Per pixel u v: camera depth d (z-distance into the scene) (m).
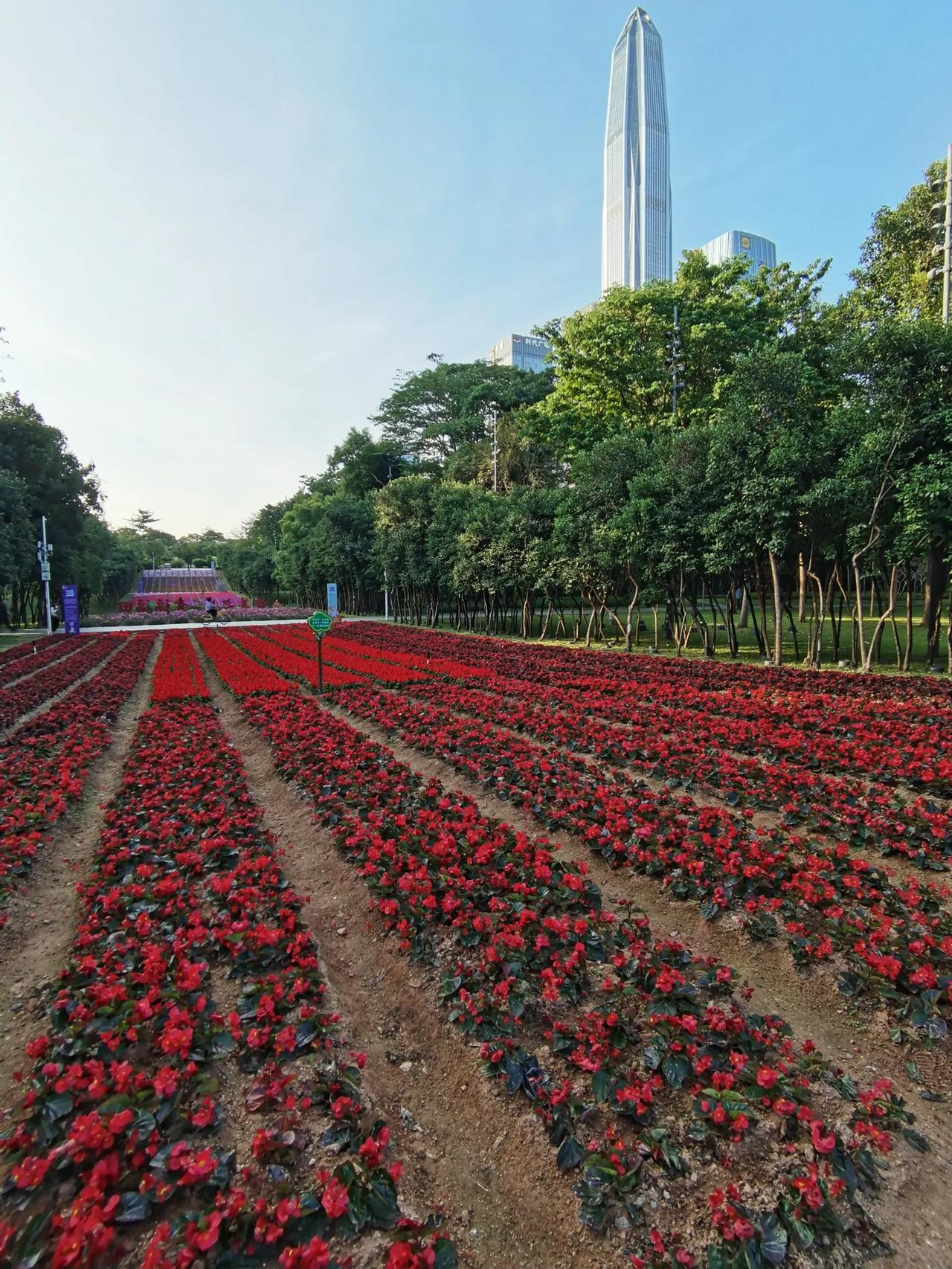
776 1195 3.00
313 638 30.03
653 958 4.51
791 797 7.16
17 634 37.72
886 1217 2.93
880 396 14.01
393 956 5.04
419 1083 3.92
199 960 4.70
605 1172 3.09
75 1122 3.16
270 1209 2.81
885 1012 4.17
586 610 42.12
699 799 7.65
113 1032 3.79
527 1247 2.96
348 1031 4.28
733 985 4.39
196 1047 3.77
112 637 33.44
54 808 7.46
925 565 18.08
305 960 4.63
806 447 15.51
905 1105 3.54
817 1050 3.88
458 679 16.52
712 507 18.42
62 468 41.09
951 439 12.84
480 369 56.56
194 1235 2.63
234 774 8.77
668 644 24.38
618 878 6.05
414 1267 2.57
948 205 17.11
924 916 4.85
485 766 8.85
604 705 12.30
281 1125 3.32
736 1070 3.56
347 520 52.41
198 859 6.05
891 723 9.80
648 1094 3.36
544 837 6.92
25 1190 2.93
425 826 6.75
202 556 141.62
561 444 32.53
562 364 30.78
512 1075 3.69
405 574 38.50
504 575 27.83
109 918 5.24
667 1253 2.80
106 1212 2.70
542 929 4.86
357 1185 2.98
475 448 45.94
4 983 4.76
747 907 5.10
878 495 14.43
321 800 7.74
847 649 21.38
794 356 16.44
